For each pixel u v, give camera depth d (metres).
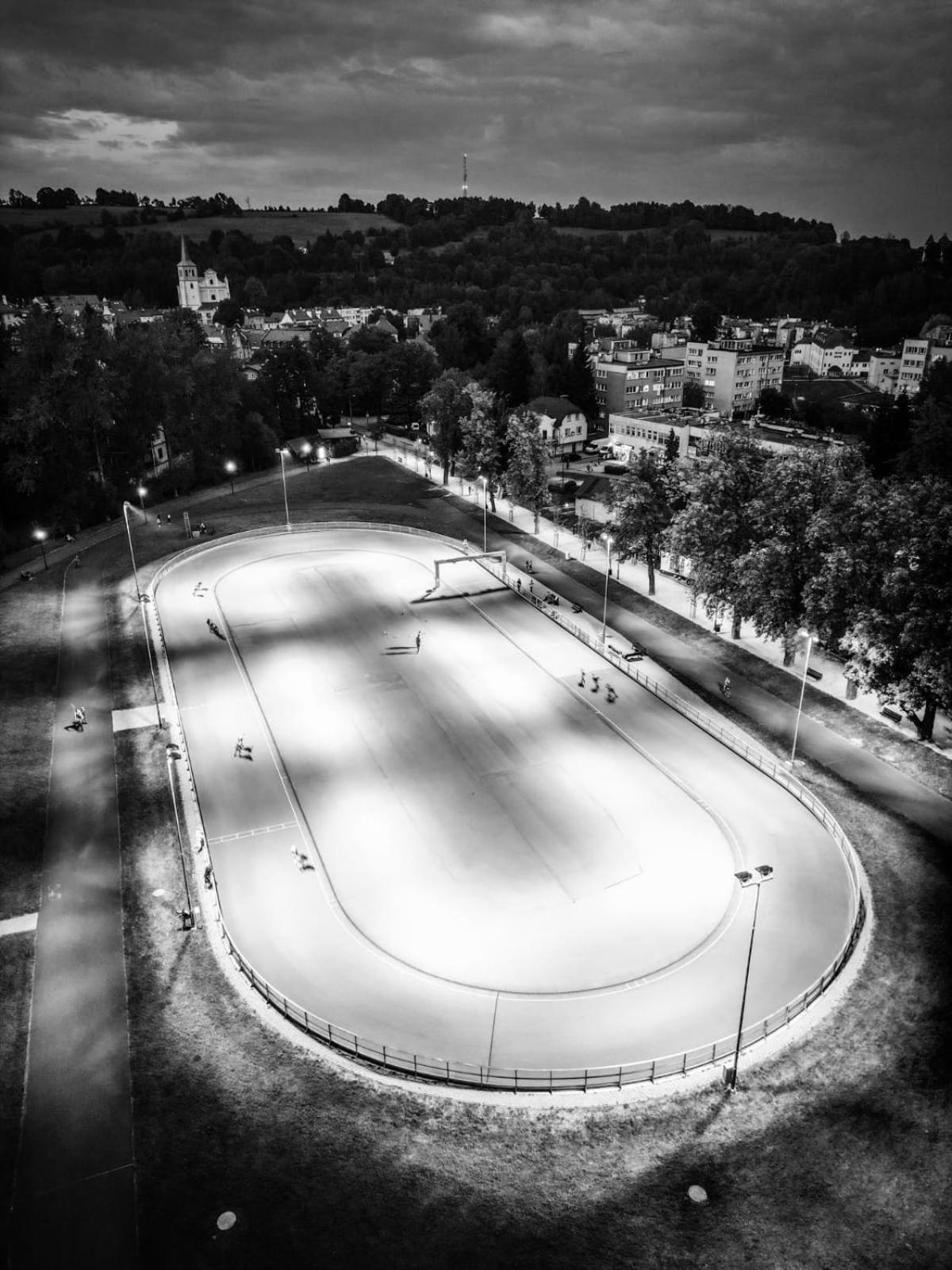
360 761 52.03
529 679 62.59
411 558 89.94
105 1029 33.31
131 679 62.31
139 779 50.06
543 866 42.62
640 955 37.03
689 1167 27.72
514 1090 30.58
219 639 69.69
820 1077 30.78
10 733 54.53
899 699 48.72
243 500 111.38
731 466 65.88
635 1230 25.81
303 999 34.88
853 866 41.75
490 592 80.19
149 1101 30.30
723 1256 25.08
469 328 190.25
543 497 99.69
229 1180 27.47
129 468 108.94
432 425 121.12
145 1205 26.75
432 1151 28.36
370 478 122.56
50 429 92.81
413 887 41.31
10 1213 26.64
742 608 60.62
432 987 35.53
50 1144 28.80
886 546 50.84
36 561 87.50
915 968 35.41
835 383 179.38
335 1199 26.83
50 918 39.28
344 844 44.50
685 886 41.12
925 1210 26.23
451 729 55.69
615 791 48.72
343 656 66.56
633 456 78.62
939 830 44.19
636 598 77.62
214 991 35.16
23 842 44.44
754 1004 34.34
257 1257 25.14
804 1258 24.98
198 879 41.91
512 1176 27.48
